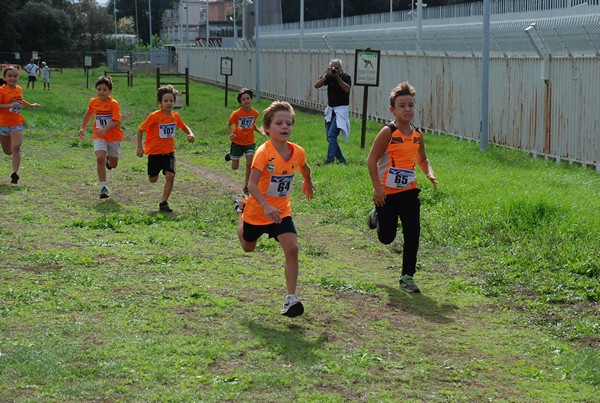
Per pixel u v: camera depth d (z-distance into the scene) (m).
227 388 6.23
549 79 20.50
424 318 8.39
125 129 29.83
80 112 35.34
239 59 56.94
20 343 7.01
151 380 6.35
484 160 19.78
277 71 45.84
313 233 12.59
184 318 7.92
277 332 7.63
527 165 19.22
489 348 7.55
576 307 8.98
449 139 24.78
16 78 15.85
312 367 6.72
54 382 6.24
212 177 18.30
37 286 8.88
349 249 11.55
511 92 22.42
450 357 7.26
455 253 11.24
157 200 14.99
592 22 18.69
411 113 9.46
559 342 7.84
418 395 6.32
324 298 8.86
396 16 49.62
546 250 10.86
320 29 51.88
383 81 31.14
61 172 18.00
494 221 12.30
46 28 101.56
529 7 27.03
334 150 19.61
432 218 12.99
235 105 41.16
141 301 8.46
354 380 6.55
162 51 99.00
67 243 11.14
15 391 6.04
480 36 24.02
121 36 124.88
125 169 18.86
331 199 14.98
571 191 14.80
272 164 7.96
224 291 8.95
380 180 9.63
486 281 9.86
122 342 7.15
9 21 92.62
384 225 9.76
